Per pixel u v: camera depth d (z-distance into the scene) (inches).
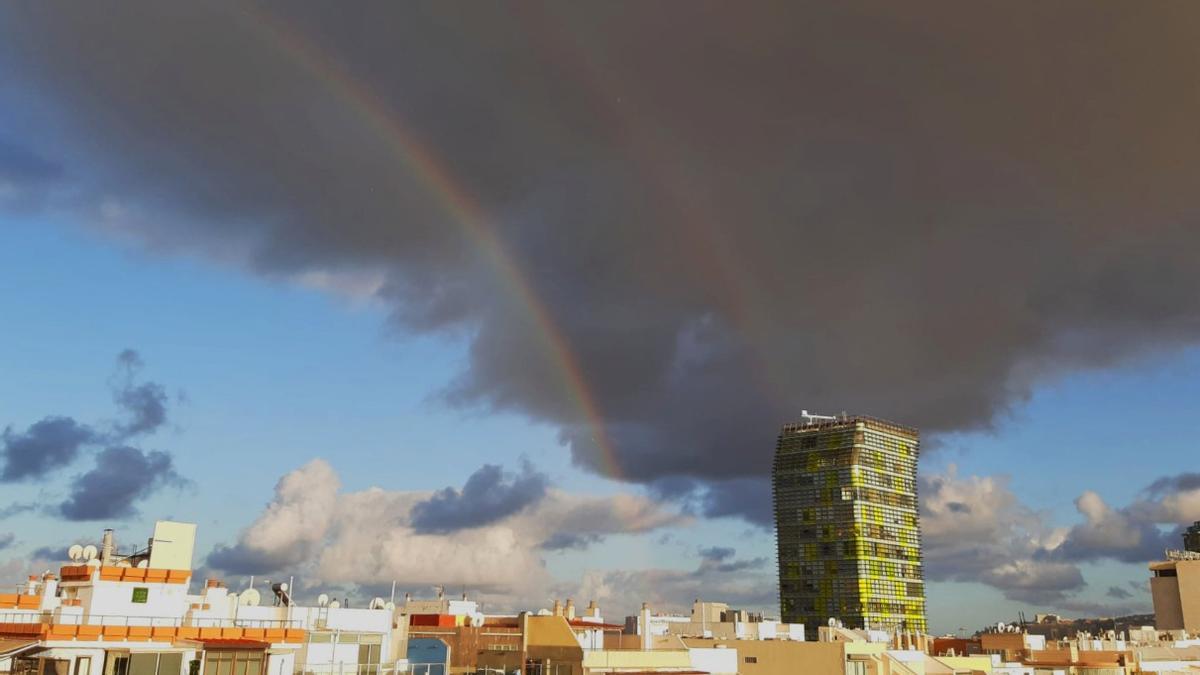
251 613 2625.5
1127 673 5246.1
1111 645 5782.5
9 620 2276.1
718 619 4768.7
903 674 3782.0
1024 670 4864.7
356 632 2810.0
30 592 2714.1
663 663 3036.4
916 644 5162.4
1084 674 5152.6
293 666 2504.9
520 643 3009.4
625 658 2955.2
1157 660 5556.1
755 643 3769.7
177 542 2474.2
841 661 3607.3
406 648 3080.7
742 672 3754.9
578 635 3053.6
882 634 4995.1
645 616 3299.7
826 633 4446.4
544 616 2989.7
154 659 2133.4
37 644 2012.8
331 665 2694.4
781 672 3695.9
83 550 2399.1
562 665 2891.2
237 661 2246.6
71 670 2046.0
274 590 2775.6
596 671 2839.6
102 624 2201.0
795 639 4532.5
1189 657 5708.7
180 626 2309.3
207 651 2193.7
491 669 3065.9
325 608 2780.5
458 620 3602.4
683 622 4525.1
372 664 2832.2
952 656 4771.2
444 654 3073.3
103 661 2085.4
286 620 2652.6
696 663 3253.0
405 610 4222.4
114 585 2285.9
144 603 2324.1
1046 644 5718.5
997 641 5644.7
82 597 2282.2
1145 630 6934.1
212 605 2546.8
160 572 2364.7
